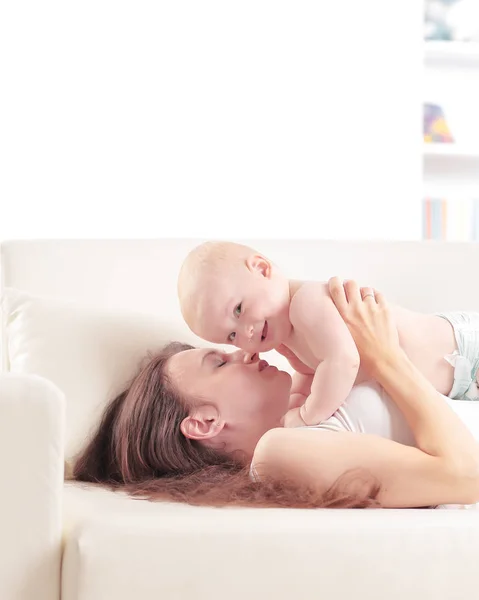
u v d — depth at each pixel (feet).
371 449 3.89
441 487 3.79
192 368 4.72
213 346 5.62
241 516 3.33
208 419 4.59
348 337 4.27
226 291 4.55
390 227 9.23
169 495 3.99
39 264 6.10
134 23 8.81
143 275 6.16
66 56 8.71
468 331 4.96
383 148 9.20
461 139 10.21
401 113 9.20
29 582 3.23
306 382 4.79
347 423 4.20
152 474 4.66
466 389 4.91
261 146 9.06
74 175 8.75
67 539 3.23
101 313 5.56
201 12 8.92
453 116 10.24
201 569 3.18
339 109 9.13
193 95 8.93
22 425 3.24
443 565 3.31
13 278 6.08
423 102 9.70
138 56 8.82
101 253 6.18
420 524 3.34
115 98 8.80
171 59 8.89
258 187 9.07
